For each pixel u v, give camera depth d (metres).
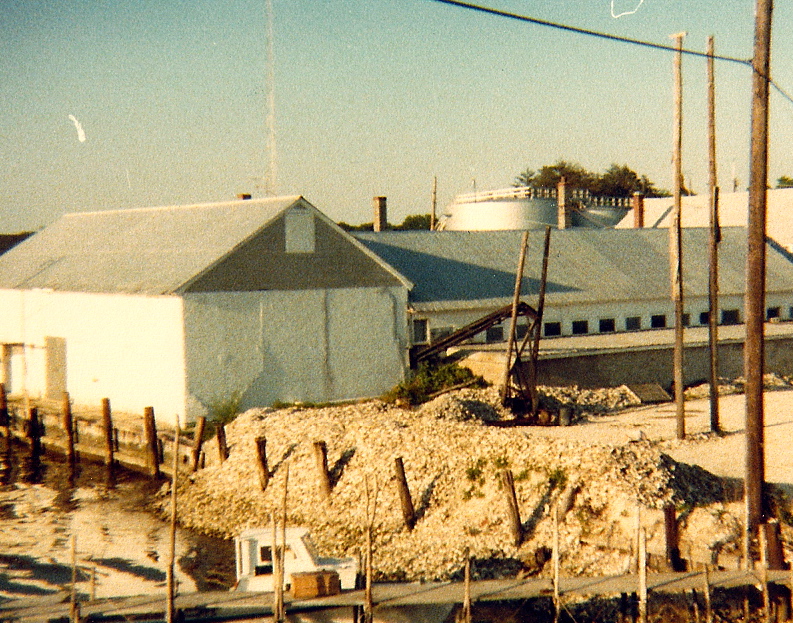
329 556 23.91
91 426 37.75
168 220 46.16
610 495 22.69
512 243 53.50
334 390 40.06
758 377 19.38
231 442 32.19
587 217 83.38
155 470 33.94
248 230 38.06
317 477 28.12
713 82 31.81
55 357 43.84
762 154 18.95
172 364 36.59
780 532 19.55
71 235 51.84
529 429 34.06
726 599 18.73
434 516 24.70
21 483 34.78
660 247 58.25
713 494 23.80
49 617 16.67
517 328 46.62
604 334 47.94
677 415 31.64
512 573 21.33
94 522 28.84
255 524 26.94
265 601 17.44
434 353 41.88
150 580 23.16
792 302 56.97
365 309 40.94
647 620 17.69
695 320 53.09
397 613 18.52
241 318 37.50
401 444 27.95
